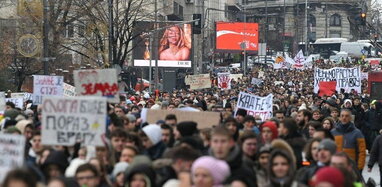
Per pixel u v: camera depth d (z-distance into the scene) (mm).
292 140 28312
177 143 25781
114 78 29688
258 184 22281
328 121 35562
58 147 25250
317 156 23688
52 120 23984
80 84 29938
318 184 15641
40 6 85688
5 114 36750
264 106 45250
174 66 134500
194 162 18750
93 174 20359
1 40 97688
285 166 20812
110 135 26203
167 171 21625
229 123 27719
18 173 15703
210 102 55594
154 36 112688
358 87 75438
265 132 27875
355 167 26469
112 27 89750
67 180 18078
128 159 22953
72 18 94250
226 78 102500
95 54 98250
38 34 89625
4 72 100562
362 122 56250
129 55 133125
